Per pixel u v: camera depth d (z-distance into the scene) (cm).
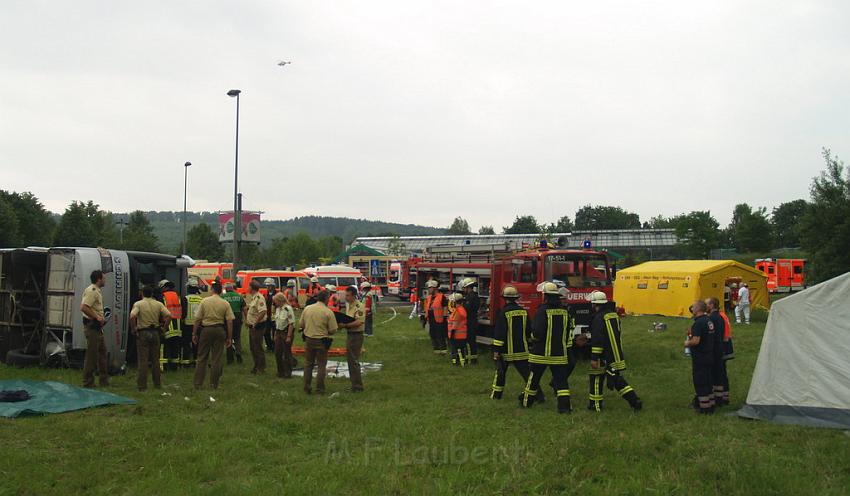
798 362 969
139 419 953
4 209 5753
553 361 1033
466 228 14850
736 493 648
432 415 1004
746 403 1013
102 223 7038
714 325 1086
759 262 5262
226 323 1244
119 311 1348
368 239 9081
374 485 676
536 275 1633
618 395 1174
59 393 1080
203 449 802
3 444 808
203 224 7519
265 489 662
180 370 1449
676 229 6494
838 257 3866
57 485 673
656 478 694
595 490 665
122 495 650
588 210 12462
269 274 3111
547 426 930
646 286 3095
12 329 1447
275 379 1360
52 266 1362
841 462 743
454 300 1577
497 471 722
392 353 1802
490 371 1475
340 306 1321
